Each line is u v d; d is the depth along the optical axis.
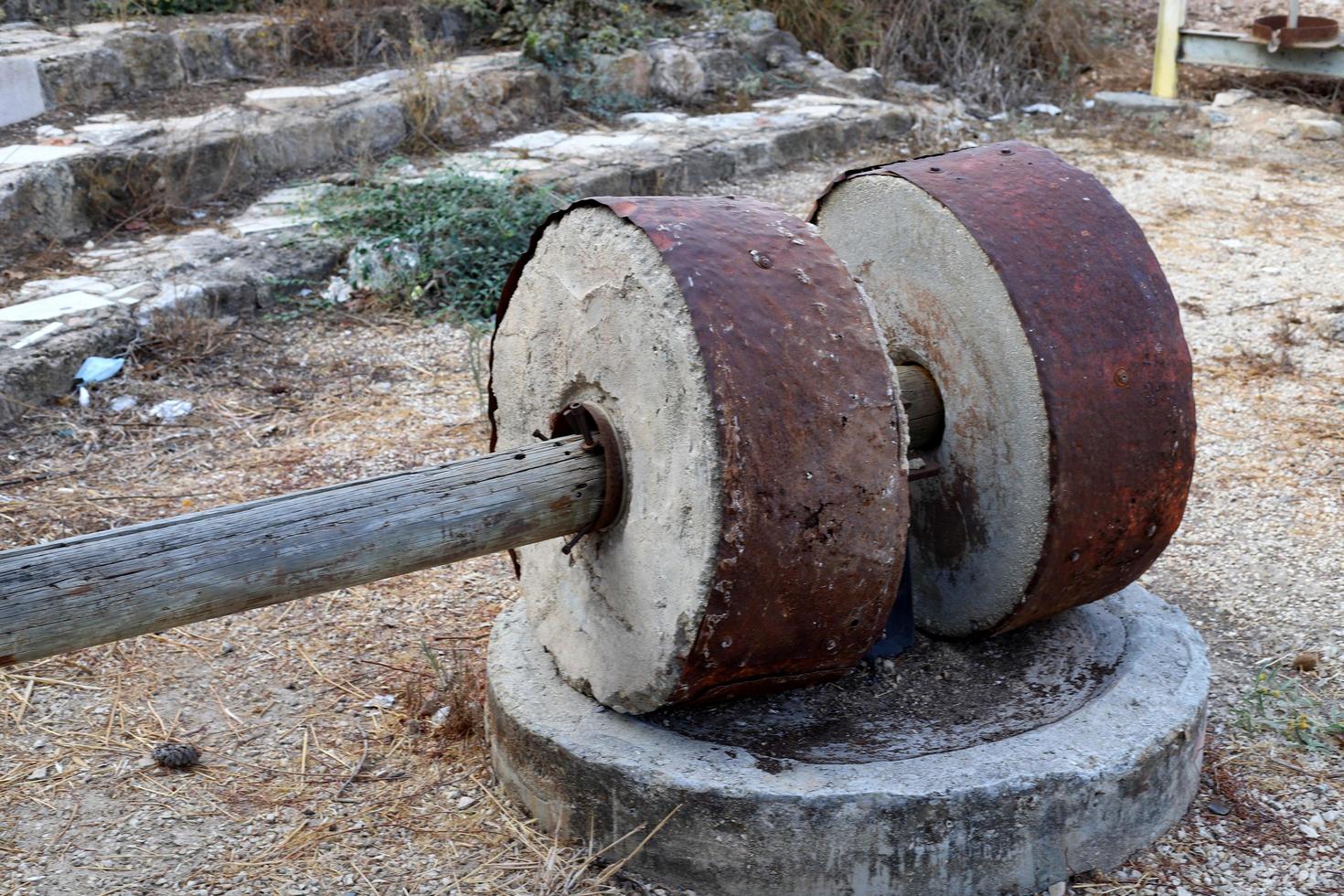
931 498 3.29
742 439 2.53
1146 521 3.07
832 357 2.63
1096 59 12.54
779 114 10.16
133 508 4.75
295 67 9.57
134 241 7.08
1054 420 2.91
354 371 6.07
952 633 3.38
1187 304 6.93
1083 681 3.23
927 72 11.98
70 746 3.48
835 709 3.15
